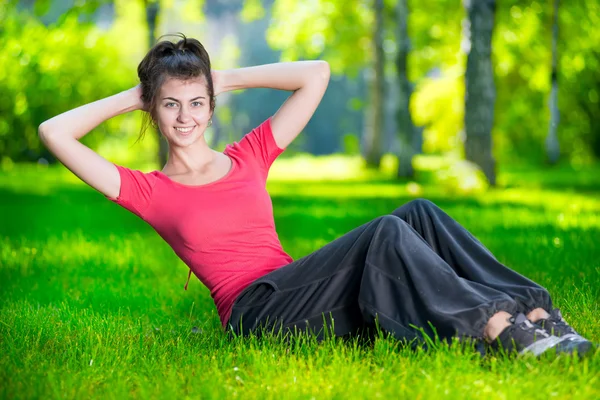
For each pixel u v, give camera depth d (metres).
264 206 9.82
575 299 11.69
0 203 35.19
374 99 68.69
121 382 8.22
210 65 9.88
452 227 9.33
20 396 7.87
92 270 16.94
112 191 9.52
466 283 8.58
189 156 9.73
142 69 9.77
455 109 67.88
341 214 29.38
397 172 55.22
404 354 8.52
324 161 87.88
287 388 7.96
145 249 19.88
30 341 10.27
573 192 38.72
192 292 14.37
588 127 71.19
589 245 17.77
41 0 46.25
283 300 9.38
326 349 8.93
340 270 9.25
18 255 18.92
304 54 74.69
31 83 57.53
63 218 28.47
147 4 46.84
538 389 7.52
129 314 12.52
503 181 47.34
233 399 7.78
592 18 53.94
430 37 65.44
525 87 68.88
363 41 72.94
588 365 8.00
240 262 9.67
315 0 69.62
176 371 8.78
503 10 53.19
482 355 8.36
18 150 73.25
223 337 9.90
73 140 9.52
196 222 9.52
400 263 8.72
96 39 70.38
